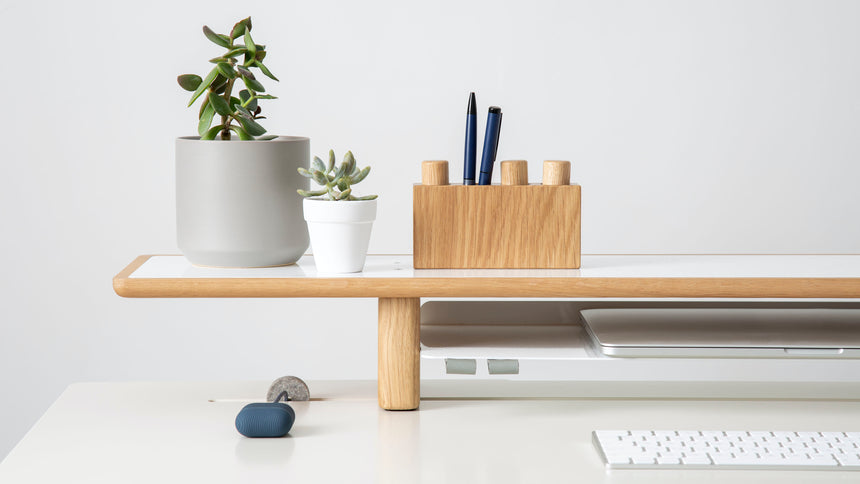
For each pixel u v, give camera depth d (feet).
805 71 7.73
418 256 3.83
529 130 7.79
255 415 3.49
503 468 3.19
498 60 7.73
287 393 4.05
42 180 7.70
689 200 7.86
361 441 3.48
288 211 3.81
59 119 7.66
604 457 3.23
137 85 7.66
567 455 3.33
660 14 7.70
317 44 7.71
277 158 3.76
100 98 7.66
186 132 7.72
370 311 7.95
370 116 7.77
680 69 7.73
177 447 3.41
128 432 3.59
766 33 7.71
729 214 7.88
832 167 7.82
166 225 7.79
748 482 3.05
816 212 7.87
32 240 7.76
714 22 7.70
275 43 7.70
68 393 4.17
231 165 3.73
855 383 4.52
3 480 3.06
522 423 3.73
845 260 4.16
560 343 3.98
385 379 3.88
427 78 7.73
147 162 7.73
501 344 3.96
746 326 3.98
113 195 7.75
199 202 3.77
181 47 7.66
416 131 7.79
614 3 7.68
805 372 8.05
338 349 7.99
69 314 7.86
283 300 7.93
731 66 7.73
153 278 3.60
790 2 7.68
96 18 7.59
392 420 3.76
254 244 3.77
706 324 4.01
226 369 7.98
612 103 7.77
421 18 7.70
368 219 3.71
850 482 3.05
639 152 7.81
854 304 4.37
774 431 3.49
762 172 7.83
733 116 7.78
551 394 4.24
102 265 7.81
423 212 3.82
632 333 3.84
